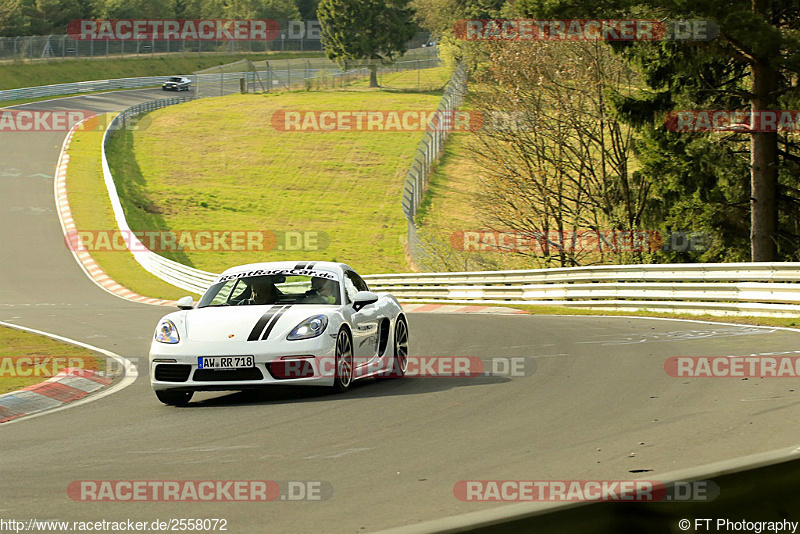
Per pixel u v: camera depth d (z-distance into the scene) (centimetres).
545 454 2078
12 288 11912
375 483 1838
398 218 17912
